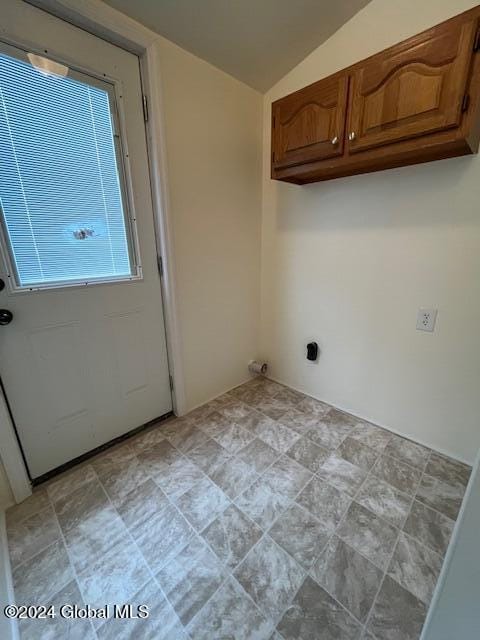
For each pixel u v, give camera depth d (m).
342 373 1.90
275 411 1.95
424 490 1.32
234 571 0.99
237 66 1.61
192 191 1.64
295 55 1.60
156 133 1.42
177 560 1.03
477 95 0.96
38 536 1.12
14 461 1.24
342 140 1.29
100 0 1.14
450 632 0.56
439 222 1.35
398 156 1.21
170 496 1.29
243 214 1.97
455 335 1.41
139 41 1.27
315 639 0.82
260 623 0.86
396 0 1.28
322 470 1.43
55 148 1.18
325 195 1.72
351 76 1.20
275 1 1.27
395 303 1.57
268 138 1.93
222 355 2.11
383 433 1.71
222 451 1.57
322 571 0.99
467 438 1.46
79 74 1.18
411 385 1.60
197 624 0.86
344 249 1.71
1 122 1.04
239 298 2.12
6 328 1.17
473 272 1.31
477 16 0.90
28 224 1.16
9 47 1.01
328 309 1.88
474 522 0.48
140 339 1.65
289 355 2.21
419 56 1.02
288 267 2.03
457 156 1.23
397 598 0.91
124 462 1.49
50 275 1.26
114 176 1.38
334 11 1.37
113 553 1.05
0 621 0.80
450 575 0.53
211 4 1.25
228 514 1.20
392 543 1.08
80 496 1.29
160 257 1.62
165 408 1.87
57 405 1.38
